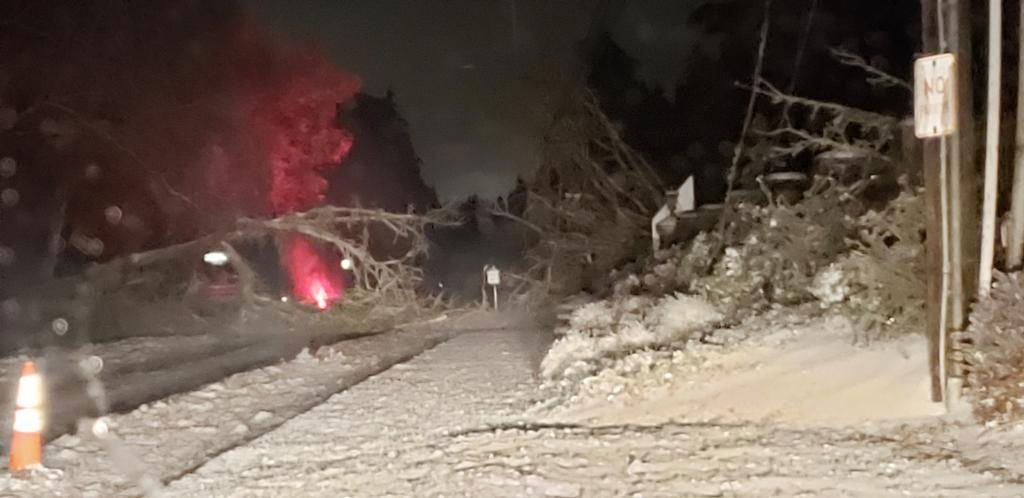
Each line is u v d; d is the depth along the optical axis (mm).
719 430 9945
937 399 9992
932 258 9852
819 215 15391
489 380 14203
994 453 8672
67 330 25016
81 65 25031
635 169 32219
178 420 11953
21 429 9469
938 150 9594
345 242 29344
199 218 28188
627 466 8758
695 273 18422
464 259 54031
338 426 11016
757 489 7969
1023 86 9906
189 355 20375
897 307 12000
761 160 23406
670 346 13117
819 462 8656
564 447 9516
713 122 33406
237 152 28906
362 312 29672
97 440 10844
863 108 24688
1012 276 9594
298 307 29547
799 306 14133
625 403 11094
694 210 24672
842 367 11148
